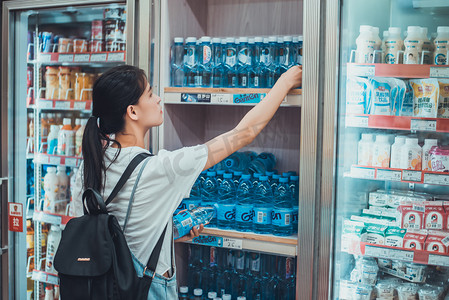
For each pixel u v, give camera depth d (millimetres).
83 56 2459
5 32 2477
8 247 2541
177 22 2254
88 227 1460
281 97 1773
